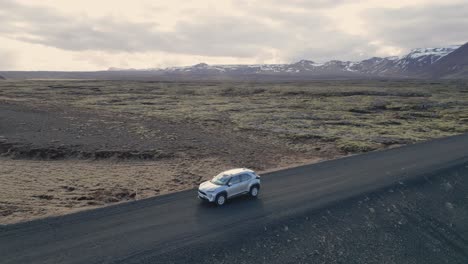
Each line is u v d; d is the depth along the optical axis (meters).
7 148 35.91
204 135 47.62
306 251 16.55
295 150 39.69
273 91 130.38
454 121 64.31
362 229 19.16
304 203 21.67
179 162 32.94
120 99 98.12
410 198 23.81
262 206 21.05
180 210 20.03
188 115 67.19
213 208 20.45
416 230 19.95
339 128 54.97
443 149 38.47
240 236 17.05
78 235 16.48
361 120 64.06
